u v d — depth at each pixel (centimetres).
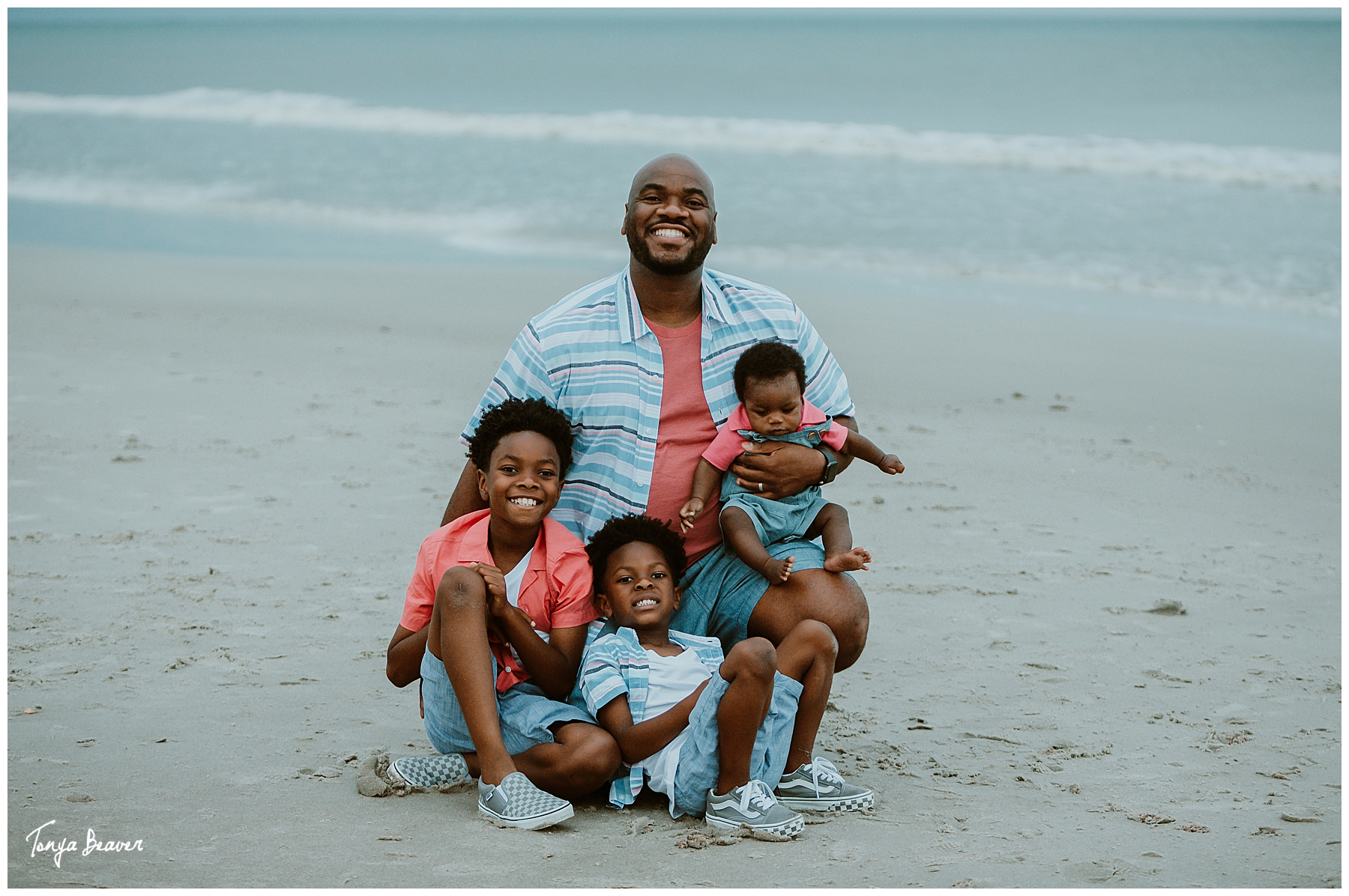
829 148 2161
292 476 699
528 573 352
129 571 547
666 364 381
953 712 422
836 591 361
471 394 895
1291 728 406
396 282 1320
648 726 334
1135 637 497
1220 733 402
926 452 786
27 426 784
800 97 2977
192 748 376
